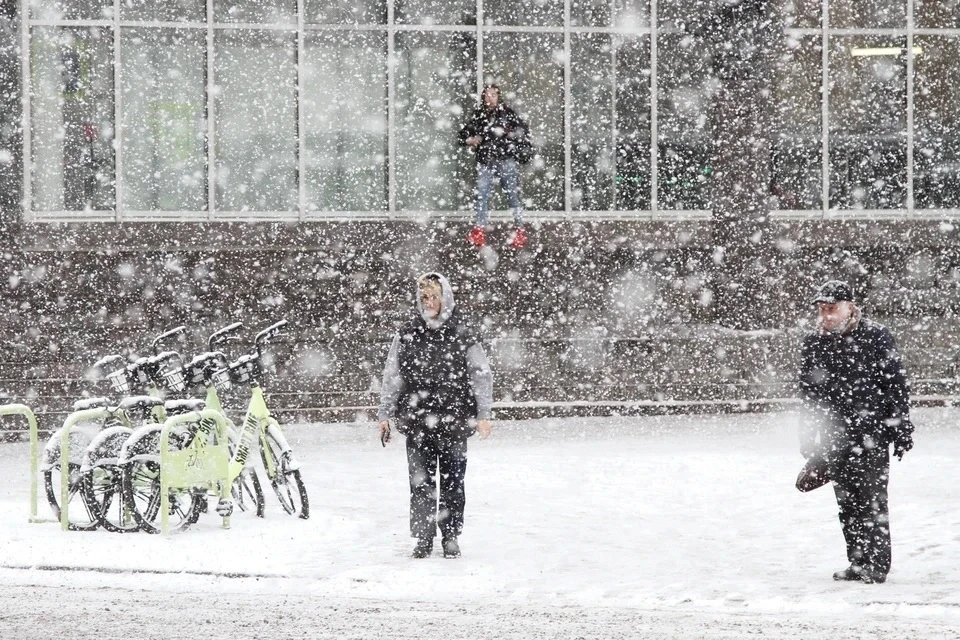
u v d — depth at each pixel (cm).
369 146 5594
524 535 3048
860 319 2497
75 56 5362
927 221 5775
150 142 5428
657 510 3412
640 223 5647
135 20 5406
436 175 5631
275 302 5450
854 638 2041
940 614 2223
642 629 2112
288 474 3222
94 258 5316
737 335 5525
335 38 5562
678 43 5738
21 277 5256
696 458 4359
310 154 5553
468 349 2736
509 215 5672
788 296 5709
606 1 5700
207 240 5388
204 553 2769
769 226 5650
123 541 2897
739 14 5641
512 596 2389
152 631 2098
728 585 2500
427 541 2755
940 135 5884
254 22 5506
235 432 3291
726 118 5650
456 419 2731
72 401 5175
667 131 5747
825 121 5788
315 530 3059
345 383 5381
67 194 5369
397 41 5594
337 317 5481
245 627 2131
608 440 4844
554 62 5675
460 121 5641
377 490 3762
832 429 2495
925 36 5869
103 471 3055
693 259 5728
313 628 2122
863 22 5825
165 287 5378
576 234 5609
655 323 5694
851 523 2536
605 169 5722
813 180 5797
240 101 5506
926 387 5681
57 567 2628
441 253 5547
